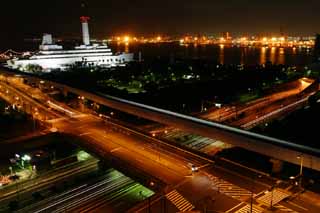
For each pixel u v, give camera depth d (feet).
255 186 228.43
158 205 207.62
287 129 379.35
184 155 282.77
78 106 495.82
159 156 280.92
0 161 329.11
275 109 486.79
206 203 207.92
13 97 565.12
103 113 458.50
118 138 333.42
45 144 359.05
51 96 572.92
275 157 245.86
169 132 388.78
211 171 251.80
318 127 375.86
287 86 654.12
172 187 227.40
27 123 409.90
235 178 240.53
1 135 367.66
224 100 534.37
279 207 203.00
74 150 363.76
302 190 223.30
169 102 512.22
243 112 467.52
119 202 265.95
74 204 265.54
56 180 303.07
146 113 367.45
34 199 273.33
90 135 346.74
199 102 520.83
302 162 228.22
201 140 370.94
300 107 496.23
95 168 330.13
